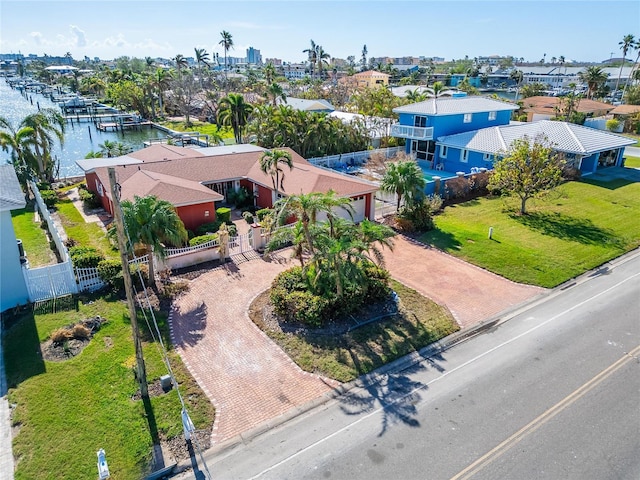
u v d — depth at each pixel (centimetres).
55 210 3397
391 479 1146
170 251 2356
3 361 1597
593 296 2097
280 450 1247
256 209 3422
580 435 1284
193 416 1367
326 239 1825
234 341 1741
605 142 4088
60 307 1942
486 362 1627
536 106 7881
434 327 1831
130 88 10219
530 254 2508
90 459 1204
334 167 4531
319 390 1488
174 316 1908
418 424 1332
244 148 4256
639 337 1767
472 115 4650
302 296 1848
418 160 4750
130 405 1396
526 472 1165
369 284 1936
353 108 7156
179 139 6550
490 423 1333
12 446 1246
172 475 1174
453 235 2778
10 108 12100
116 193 1234
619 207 3256
